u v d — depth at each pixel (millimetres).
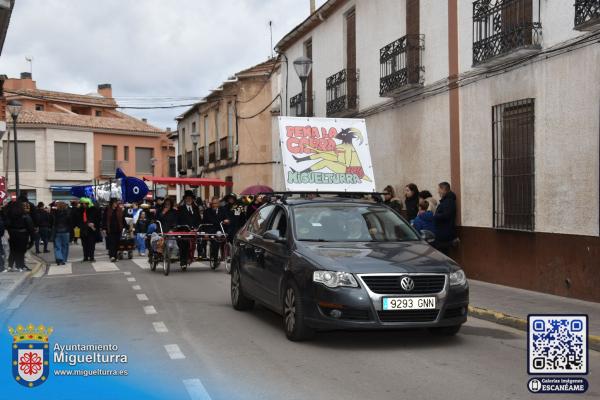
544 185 10961
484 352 7230
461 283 7434
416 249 7965
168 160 58125
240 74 30734
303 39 23188
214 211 16766
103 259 19703
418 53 14914
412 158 15508
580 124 10117
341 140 12742
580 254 10188
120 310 10031
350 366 6559
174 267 16906
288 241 8234
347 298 7000
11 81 58250
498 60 11719
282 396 5566
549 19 10742
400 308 7039
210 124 37375
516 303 10039
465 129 13211
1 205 18625
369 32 17781
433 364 6668
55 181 49469
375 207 9078
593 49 9820
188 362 6734
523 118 11531
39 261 19438
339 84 19484
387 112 16750
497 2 11914
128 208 24062
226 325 8742
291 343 7613
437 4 14211
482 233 12656
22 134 48531
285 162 12281
